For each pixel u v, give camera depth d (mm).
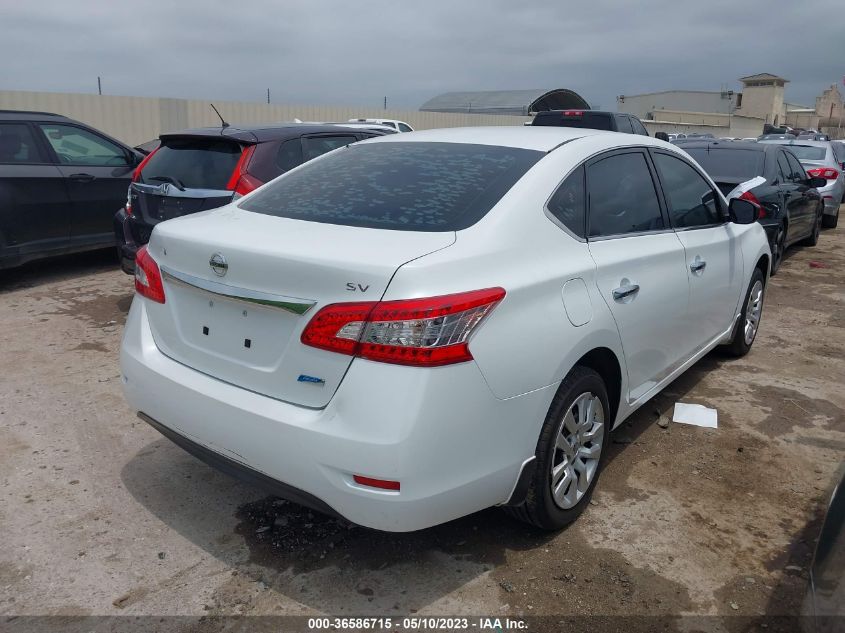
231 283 2605
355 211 2852
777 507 3324
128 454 3701
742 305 4949
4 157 6688
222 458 2688
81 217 7246
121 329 5746
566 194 3029
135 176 5926
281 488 2520
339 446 2307
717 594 2713
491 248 2568
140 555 2881
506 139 3334
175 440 2896
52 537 2980
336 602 2629
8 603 2590
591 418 3074
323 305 2369
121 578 2742
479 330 2393
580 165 3174
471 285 2408
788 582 2791
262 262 2496
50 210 6973
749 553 2969
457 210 2742
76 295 6750
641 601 2664
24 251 6855
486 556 2910
